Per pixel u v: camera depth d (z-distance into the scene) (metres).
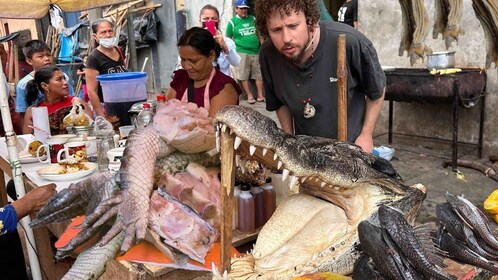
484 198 3.41
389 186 1.20
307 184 1.21
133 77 3.06
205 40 2.34
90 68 3.82
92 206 1.31
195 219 1.36
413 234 0.93
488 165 3.98
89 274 1.22
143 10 8.41
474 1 1.32
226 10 7.00
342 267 1.10
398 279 0.91
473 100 4.07
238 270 1.11
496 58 1.35
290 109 1.96
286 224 1.17
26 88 3.60
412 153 4.63
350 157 1.15
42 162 2.44
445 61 4.07
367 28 4.98
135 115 2.72
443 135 4.70
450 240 1.11
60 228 1.91
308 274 1.04
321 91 1.82
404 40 1.40
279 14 1.48
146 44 8.52
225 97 2.40
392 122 5.00
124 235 1.21
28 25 11.91
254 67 6.82
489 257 1.07
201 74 2.41
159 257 1.34
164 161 1.40
